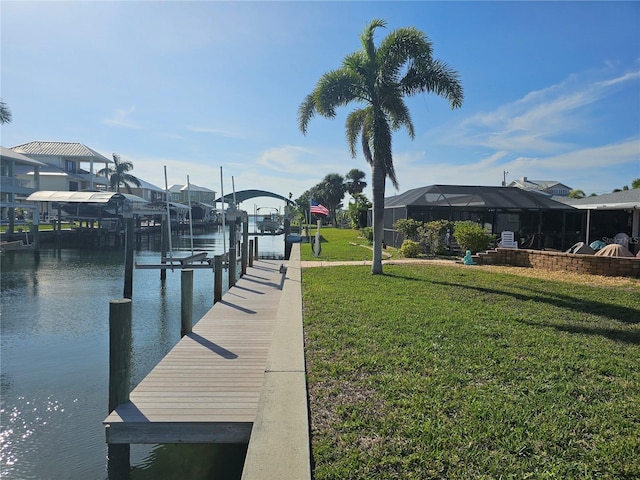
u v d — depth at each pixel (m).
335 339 6.43
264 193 33.72
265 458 3.32
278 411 4.11
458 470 3.16
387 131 13.45
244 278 15.01
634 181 38.62
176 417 4.48
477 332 6.73
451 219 22.97
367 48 13.60
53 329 11.02
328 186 75.88
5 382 7.48
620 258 13.02
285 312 8.29
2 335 10.45
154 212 27.17
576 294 10.09
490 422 3.84
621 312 8.18
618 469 3.15
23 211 49.62
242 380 5.52
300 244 29.66
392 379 4.86
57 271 21.66
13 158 36.03
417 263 17.00
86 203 38.56
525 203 22.69
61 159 52.53
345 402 4.32
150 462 4.85
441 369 5.14
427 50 12.97
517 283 11.66
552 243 23.48
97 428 5.86
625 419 3.89
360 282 11.98
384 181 13.76
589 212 22.44
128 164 60.03
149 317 12.53
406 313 8.02
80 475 4.77
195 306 13.98
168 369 5.91
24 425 5.93
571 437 3.60
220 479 4.59
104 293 15.98
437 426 3.78
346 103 14.24
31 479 4.70
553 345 6.08
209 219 72.25
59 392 7.06
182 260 16.73
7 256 28.77
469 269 14.86
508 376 4.91
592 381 4.78
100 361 8.62
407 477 3.10
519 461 3.27
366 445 3.52
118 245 38.34
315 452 3.42
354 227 51.69
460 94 13.40
